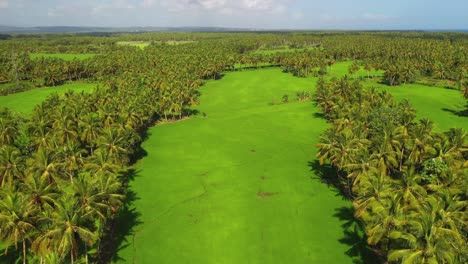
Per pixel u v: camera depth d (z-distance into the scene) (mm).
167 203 71000
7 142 84312
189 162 91188
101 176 57594
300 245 57719
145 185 78562
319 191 75250
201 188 77188
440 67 179125
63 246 45188
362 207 51812
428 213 42656
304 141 105312
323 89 131000
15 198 48031
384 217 45344
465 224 43531
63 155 72750
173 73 172250
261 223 63875
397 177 67125
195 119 131500
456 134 66500
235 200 71938
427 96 149875
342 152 69750
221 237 60062
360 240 58500
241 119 129125
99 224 59469
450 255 37781
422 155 65562
